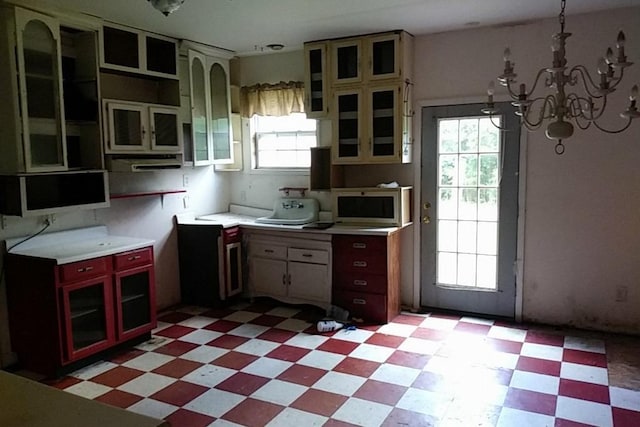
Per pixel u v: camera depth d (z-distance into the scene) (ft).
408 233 15.40
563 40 7.52
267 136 17.48
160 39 14.10
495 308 14.47
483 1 11.41
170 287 15.98
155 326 13.15
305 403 9.73
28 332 11.33
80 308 11.50
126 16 12.23
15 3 10.47
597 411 9.23
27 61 10.92
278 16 12.45
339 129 15.05
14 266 11.32
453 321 14.35
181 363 11.68
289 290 15.56
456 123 14.43
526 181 13.67
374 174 15.71
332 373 11.03
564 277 13.53
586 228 13.15
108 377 11.00
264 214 17.44
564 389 10.11
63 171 11.50
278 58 16.70
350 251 14.44
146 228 15.07
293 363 11.59
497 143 13.96
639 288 12.78
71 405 4.32
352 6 11.71
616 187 12.73
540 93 13.25
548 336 13.03
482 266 14.55
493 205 14.20
